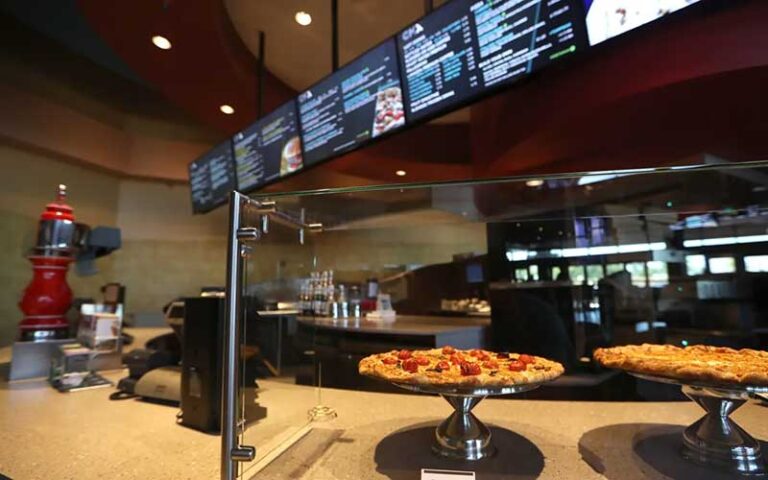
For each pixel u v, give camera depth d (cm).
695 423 81
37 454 85
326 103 209
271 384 97
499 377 77
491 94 151
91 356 159
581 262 138
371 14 217
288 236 121
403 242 254
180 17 198
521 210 135
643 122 165
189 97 275
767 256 117
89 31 347
